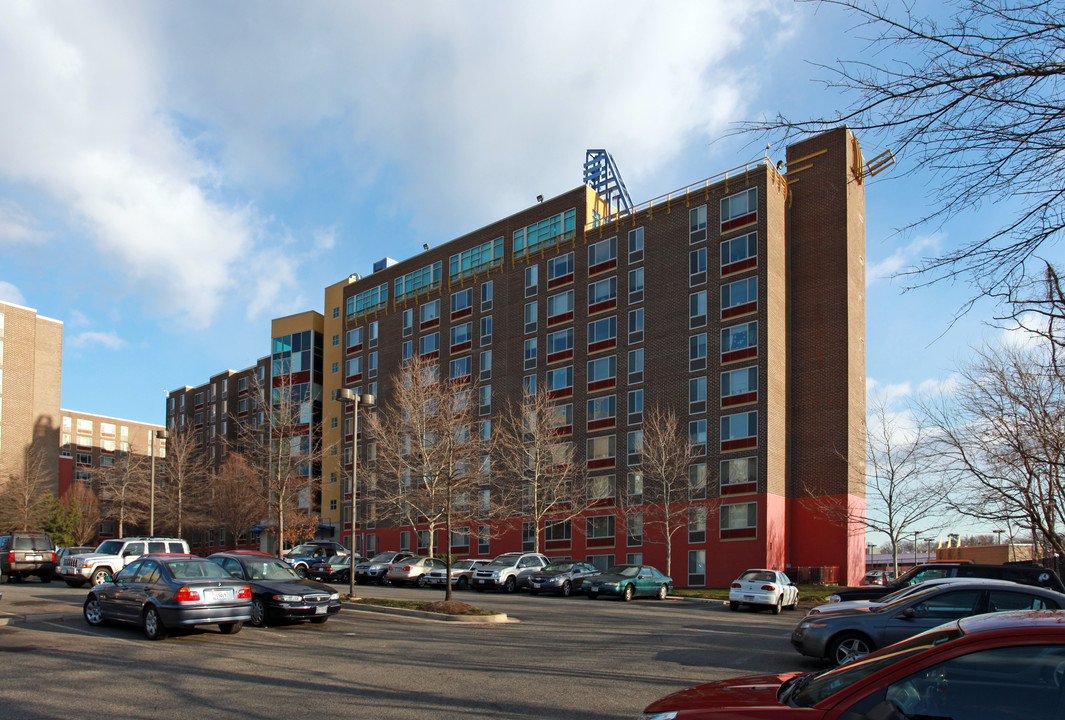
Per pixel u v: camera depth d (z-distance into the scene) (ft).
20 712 29.84
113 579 55.72
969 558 162.50
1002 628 14.30
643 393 152.87
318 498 216.74
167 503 226.99
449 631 59.41
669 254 153.79
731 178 146.92
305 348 229.66
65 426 332.60
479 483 156.04
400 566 128.77
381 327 211.61
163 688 34.78
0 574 105.29
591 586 106.11
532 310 176.76
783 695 16.69
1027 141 16.75
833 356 141.08
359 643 50.85
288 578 62.49
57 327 271.49
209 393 318.65
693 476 142.61
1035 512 69.62
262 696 33.30
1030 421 69.15
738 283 142.82
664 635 58.85
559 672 40.04
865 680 14.69
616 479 153.69
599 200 174.81
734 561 134.31
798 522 139.54
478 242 191.83
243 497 204.95
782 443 139.23
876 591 59.82
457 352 190.60
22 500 219.82
